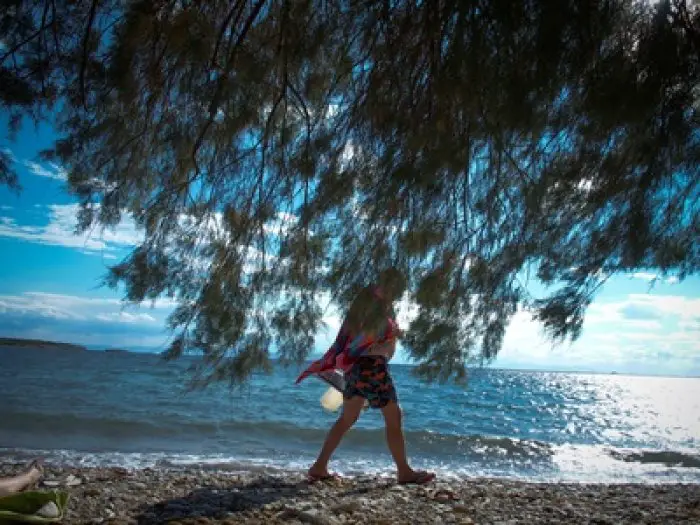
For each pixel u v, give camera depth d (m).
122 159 4.55
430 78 3.25
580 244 3.58
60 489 4.73
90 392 17.94
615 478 8.79
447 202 3.44
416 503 4.77
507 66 2.81
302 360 3.86
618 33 2.93
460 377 3.53
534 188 3.35
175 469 6.98
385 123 3.40
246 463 7.80
